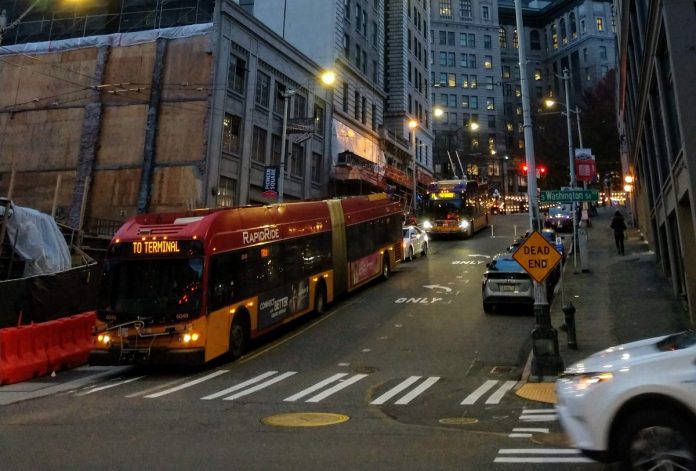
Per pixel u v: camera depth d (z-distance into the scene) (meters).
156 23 33.34
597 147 79.69
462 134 105.75
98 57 32.78
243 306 13.65
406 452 6.24
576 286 20.58
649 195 23.19
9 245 17.03
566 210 42.41
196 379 11.44
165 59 31.88
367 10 55.28
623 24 22.12
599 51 110.44
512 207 90.38
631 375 4.73
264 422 7.87
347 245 21.11
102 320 11.97
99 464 5.84
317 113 42.97
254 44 34.41
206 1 32.97
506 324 15.81
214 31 31.22
